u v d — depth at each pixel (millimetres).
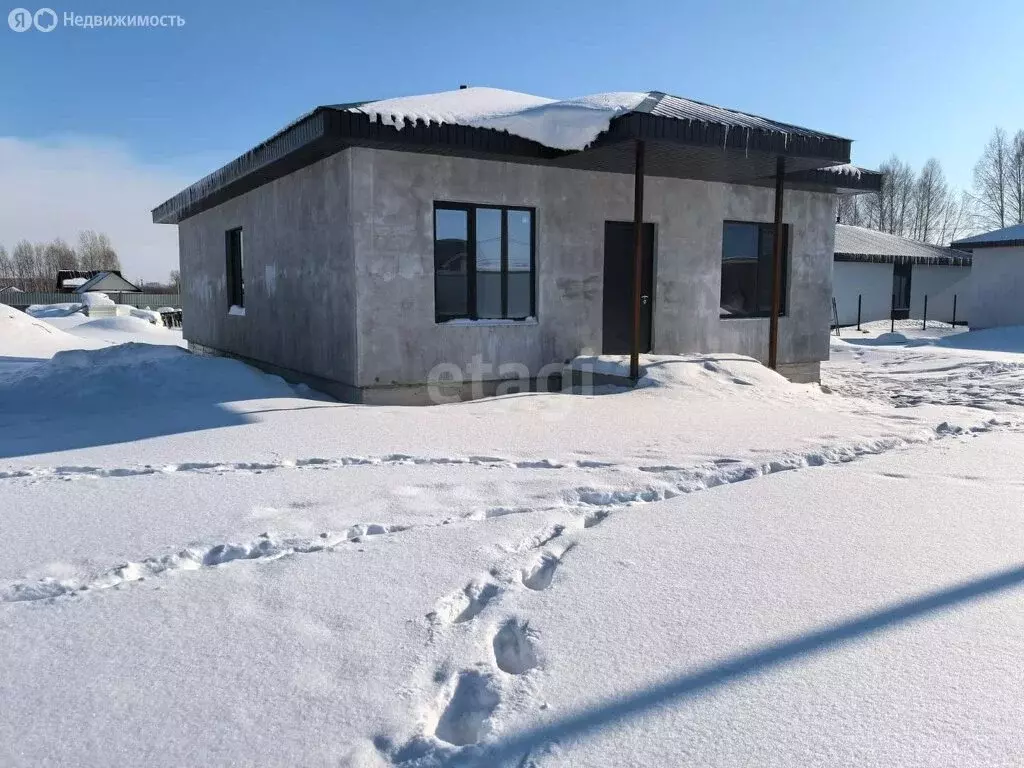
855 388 11289
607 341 10344
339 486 4734
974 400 9531
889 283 26750
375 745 2092
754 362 10094
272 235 10859
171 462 5328
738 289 11523
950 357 14789
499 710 2250
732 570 3342
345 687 2379
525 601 3039
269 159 9141
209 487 4684
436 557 3494
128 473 5066
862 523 4004
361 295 8312
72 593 3104
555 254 9617
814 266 12016
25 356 15258
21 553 3521
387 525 3965
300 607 2957
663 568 3371
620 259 10352
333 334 8977
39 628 2773
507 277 9453
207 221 14438
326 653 2594
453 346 8945
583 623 2832
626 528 3943
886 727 2125
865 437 6352
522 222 9484
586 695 2328
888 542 3705
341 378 8828
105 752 2047
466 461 5461
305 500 4414
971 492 4629
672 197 10453
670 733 2117
